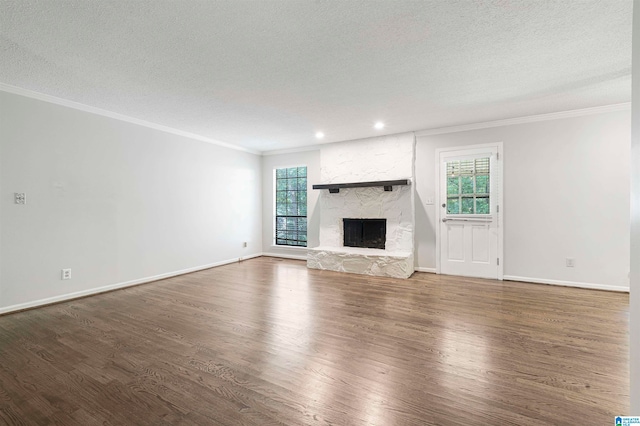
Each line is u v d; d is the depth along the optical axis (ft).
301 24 7.14
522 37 7.74
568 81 10.37
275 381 6.55
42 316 10.46
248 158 21.63
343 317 10.19
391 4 6.47
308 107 12.87
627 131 12.65
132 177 14.55
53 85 10.61
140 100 12.08
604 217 13.11
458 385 6.35
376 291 13.26
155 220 15.57
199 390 6.25
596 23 7.15
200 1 6.28
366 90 11.07
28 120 11.15
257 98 11.83
